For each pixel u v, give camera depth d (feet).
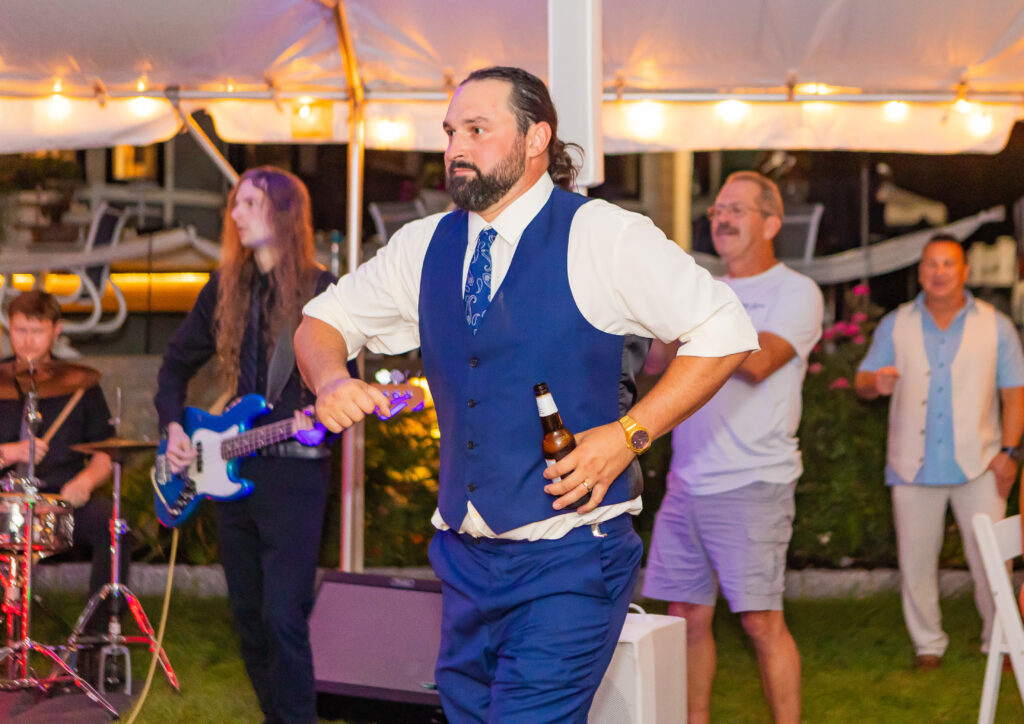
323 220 26.12
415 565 20.38
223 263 13.09
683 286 6.73
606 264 6.82
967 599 20.45
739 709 14.58
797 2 15.11
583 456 6.51
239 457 12.35
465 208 7.06
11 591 15.17
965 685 15.80
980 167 25.73
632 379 7.23
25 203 24.36
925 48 15.92
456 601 7.09
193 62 16.31
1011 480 16.89
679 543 12.81
